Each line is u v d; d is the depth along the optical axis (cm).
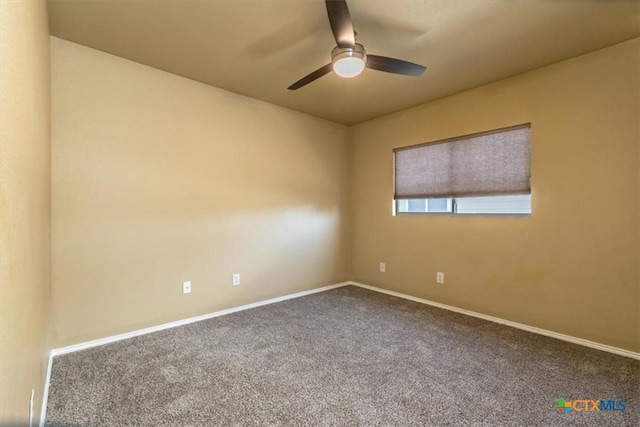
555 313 270
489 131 311
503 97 301
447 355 237
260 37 235
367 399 184
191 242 306
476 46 244
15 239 99
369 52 253
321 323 303
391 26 220
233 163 337
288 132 387
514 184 295
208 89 317
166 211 290
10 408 92
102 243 255
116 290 262
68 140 239
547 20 211
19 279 106
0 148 81
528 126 286
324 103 369
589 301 252
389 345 254
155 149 283
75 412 171
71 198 241
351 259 462
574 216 260
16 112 102
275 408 176
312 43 243
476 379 204
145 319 278
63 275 238
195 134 309
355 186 454
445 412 172
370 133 432
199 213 312
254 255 355
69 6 198
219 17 211
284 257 384
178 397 185
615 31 223
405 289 391
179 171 298
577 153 257
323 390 193
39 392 156
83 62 246
